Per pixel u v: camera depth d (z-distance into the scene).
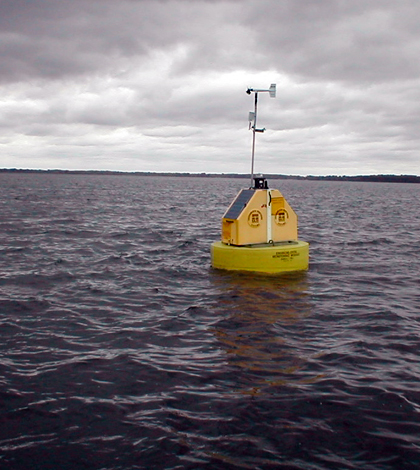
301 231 20.66
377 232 20.92
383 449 4.34
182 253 14.45
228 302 8.94
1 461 4.16
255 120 11.51
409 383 5.64
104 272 11.62
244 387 5.51
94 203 39.84
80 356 6.42
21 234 18.19
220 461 4.17
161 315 8.23
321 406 5.07
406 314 8.34
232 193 73.12
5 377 5.76
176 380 5.70
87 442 4.45
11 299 9.12
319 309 8.55
